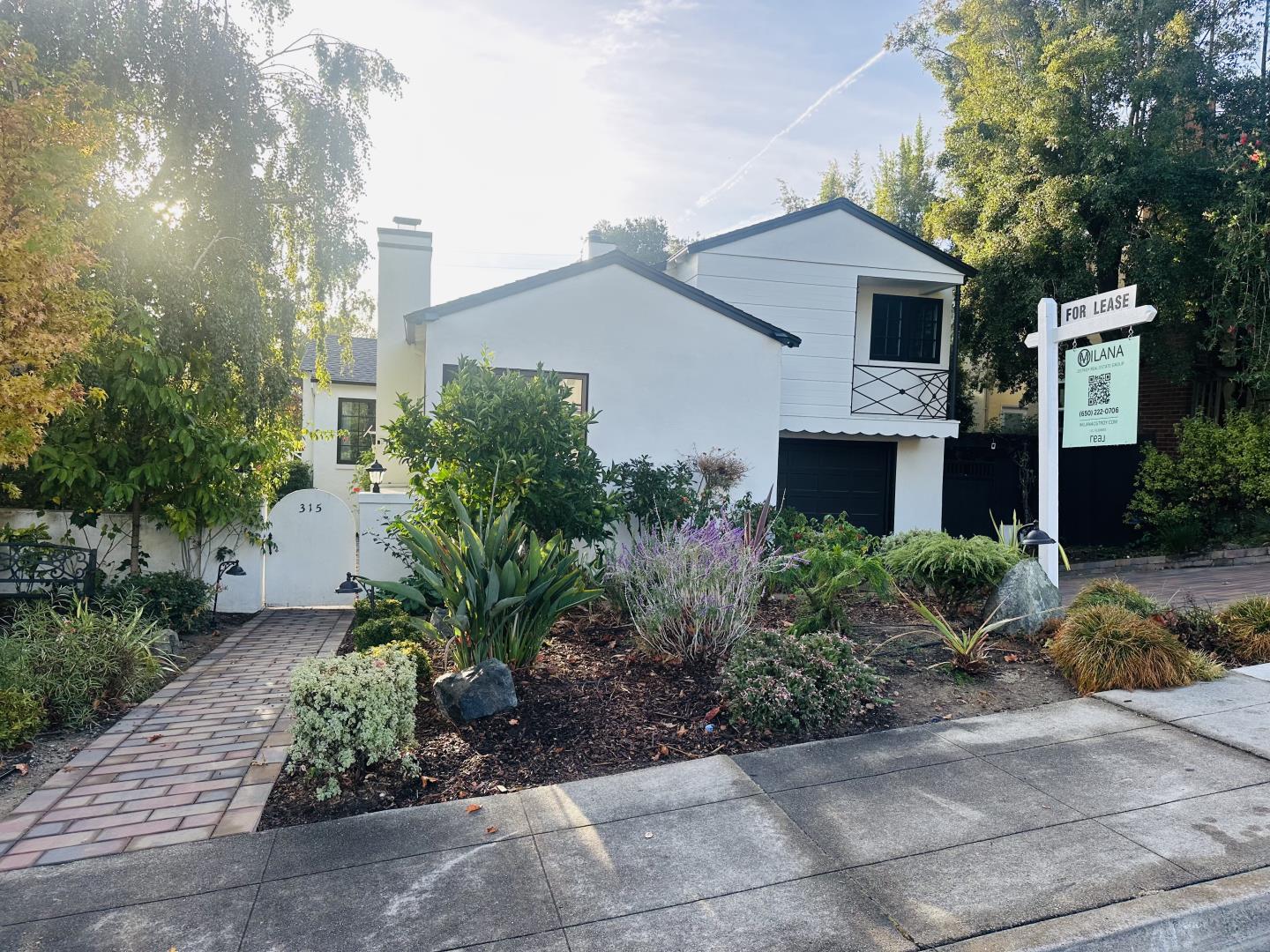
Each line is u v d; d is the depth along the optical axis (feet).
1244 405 48.34
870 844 11.21
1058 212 42.96
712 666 18.49
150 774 14.02
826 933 9.17
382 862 10.87
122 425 25.44
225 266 26.89
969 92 50.72
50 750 15.20
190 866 10.80
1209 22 43.98
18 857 11.11
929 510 48.01
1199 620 21.38
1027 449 50.37
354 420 61.41
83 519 26.07
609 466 35.32
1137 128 44.60
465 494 23.72
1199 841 11.10
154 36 25.55
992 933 9.11
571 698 16.70
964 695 17.74
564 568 18.94
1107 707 16.69
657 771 13.78
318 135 29.76
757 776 13.62
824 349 45.24
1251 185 39.17
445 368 33.63
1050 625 21.71
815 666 16.58
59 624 18.81
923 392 47.88
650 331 35.83
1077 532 50.39
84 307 17.75
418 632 21.53
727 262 44.42
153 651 20.89
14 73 16.74
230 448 25.95
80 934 9.29
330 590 29.78
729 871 10.54
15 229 15.11
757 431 37.22
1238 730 15.07
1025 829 11.55
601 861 10.82
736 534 22.45
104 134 17.76
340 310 33.68
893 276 45.68
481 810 12.39
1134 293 22.26
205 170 26.94
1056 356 25.30
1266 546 43.06
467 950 8.96
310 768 13.23
